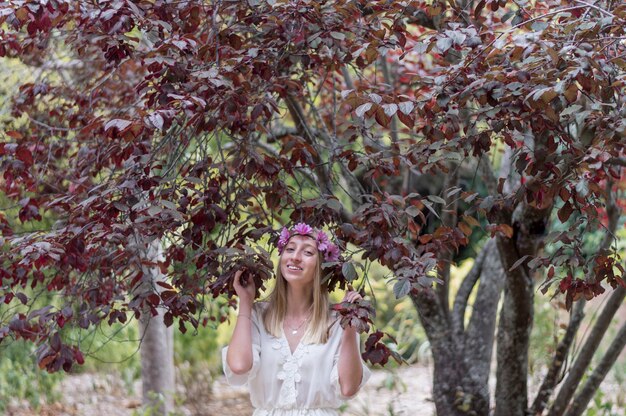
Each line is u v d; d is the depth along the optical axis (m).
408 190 6.45
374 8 4.18
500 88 3.64
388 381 9.55
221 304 5.80
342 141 6.45
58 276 4.98
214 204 4.11
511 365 6.17
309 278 4.07
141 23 3.93
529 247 5.40
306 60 4.33
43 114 5.66
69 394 11.01
